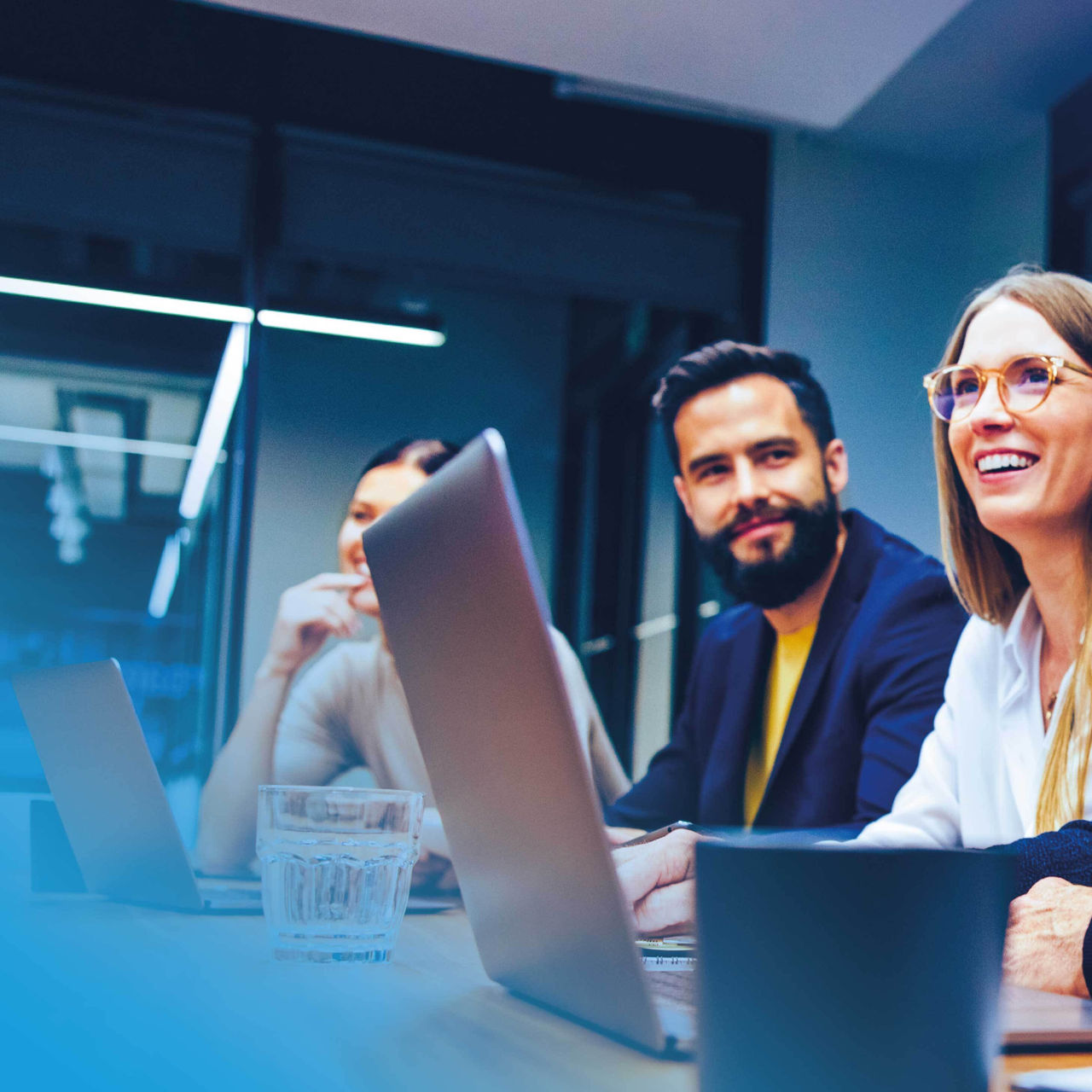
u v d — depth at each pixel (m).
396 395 4.75
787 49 2.82
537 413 4.77
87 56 3.21
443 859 1.33
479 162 3.46
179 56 3.28
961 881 0.34
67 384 6.45
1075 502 1.34
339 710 2.34
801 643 2.17
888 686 1.85
